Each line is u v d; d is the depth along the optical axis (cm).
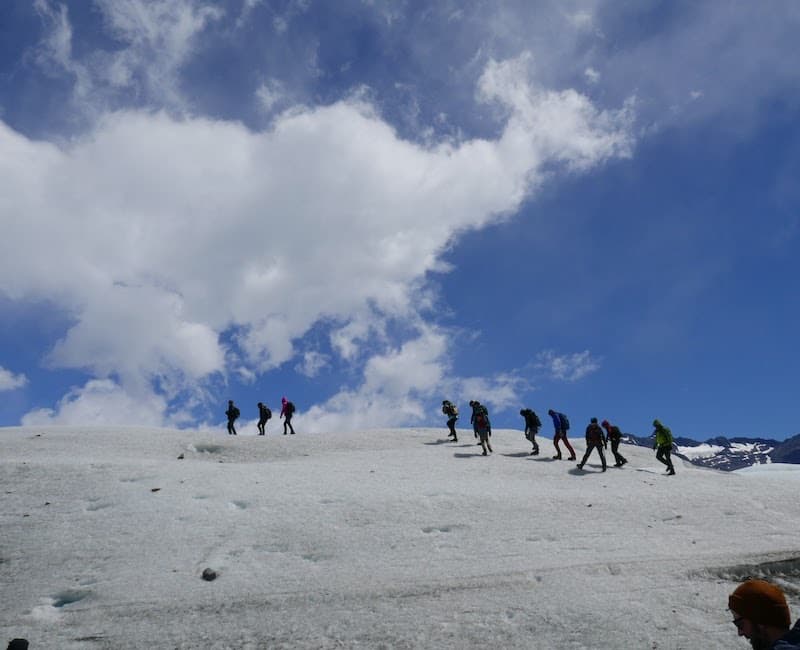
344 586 1163
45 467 1970
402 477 1997
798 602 1091
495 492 1762
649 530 1466
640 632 958
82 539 1445
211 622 1049
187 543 1409
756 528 1476
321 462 2289
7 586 1239
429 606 1074
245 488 1808
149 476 1928
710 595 1088
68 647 997
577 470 2161
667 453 2142
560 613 1026
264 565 1294
